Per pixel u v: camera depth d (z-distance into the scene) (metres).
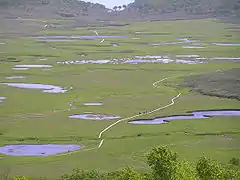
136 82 134.12
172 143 81.50
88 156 75.12
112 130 89.69
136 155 75.25
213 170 46.22
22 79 139.00
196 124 93.50
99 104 109.88
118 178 47.91
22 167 70.19
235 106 107.44
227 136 85.81
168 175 42.75
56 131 89.12
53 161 73.00
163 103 110.44
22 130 89.69
